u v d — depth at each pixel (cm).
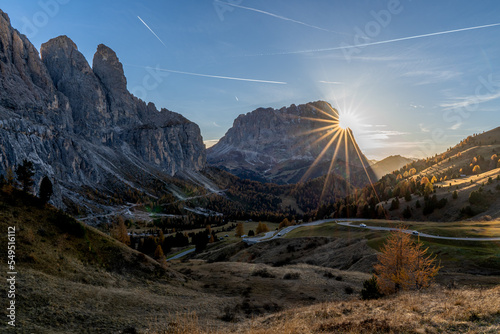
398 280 2781
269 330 1603
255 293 3972
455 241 5953
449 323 1216
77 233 3641
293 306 3328
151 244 11569
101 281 3031
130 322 2147
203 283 4531
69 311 2067
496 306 1337
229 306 3216
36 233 3191
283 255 8400
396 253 2916
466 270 4106
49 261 2870
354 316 1652
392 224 10144
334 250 7594
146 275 3738
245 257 9106
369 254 6050
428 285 2828
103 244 3878
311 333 1409
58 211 3816
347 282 4509
